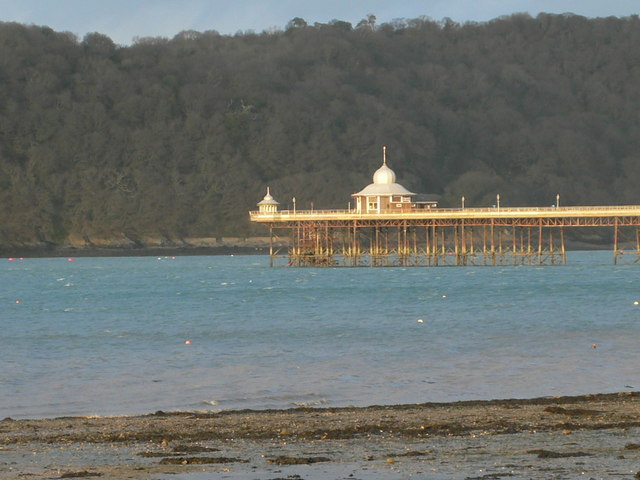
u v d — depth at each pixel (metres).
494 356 133.12
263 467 66.44
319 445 73.81
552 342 148.00
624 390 105.75
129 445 74.94
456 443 73.69
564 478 61.97
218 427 82.69
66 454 71.69
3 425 85.69
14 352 144.62
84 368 126.81
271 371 122.50
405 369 122.44
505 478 62.28
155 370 124.56
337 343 151.50
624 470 63.81
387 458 68.62
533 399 97.12
